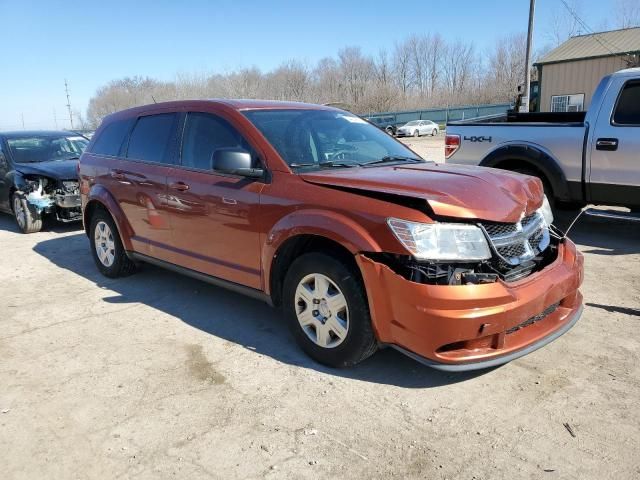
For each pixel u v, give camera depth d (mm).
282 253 3918
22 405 3445
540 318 3578
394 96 60844
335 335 3652
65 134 10344
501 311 3111
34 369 3926
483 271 3242
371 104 59625
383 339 3363
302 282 3773
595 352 3914
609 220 8039
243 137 4270
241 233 4164
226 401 3410
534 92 29953
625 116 6359
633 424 3057
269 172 4016
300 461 2828
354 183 3564
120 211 5520
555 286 3455
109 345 4285
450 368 3129
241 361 3936
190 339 4348
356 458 2838
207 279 4656
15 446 3029
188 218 4656
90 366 3939
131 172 5293
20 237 8609
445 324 3057
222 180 4324
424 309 3094
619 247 6668
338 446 2939
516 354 3258
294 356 3984
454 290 3080
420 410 3248
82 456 2924
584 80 27219
